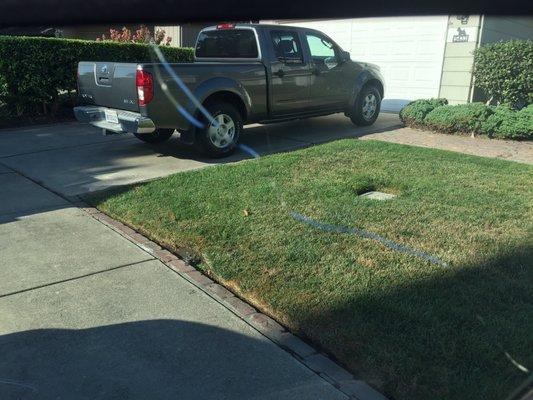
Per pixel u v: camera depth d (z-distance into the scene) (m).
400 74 10.45
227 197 4.91
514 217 4.29
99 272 3.54
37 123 9.58
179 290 3.30
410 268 3.42
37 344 2.71
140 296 3.22
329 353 2.62
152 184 5.40
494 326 2.72
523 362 2.42
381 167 5.87
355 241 3.87
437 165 5.96
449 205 4.59
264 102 7.15
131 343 2.72
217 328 2.87
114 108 6.36
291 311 2.98
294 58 7.48
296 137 8.05
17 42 9.05
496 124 7.82
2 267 3.60
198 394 2.33
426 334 2.67
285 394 2.32
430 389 2.28
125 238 4.15
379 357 2.51
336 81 8.17
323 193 4.95
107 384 2.40
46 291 3.27
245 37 7.24
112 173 6.03
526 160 6.55
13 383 2.40
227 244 3.90
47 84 9.55
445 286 3.17
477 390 2.24
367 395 2.29
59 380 2.42
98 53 10.01
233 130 6.77
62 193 5.31
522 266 3.40
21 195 5.25
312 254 3.67
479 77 9.12
